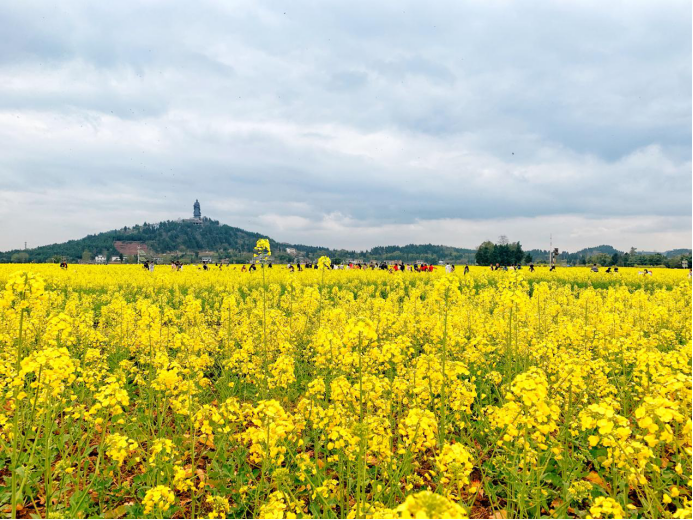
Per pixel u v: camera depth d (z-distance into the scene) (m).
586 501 4.94
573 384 5.82
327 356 7.62
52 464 5.82
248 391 8.12
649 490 4.09
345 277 32.91
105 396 4.96
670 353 5.71
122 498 5.11
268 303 17.25
